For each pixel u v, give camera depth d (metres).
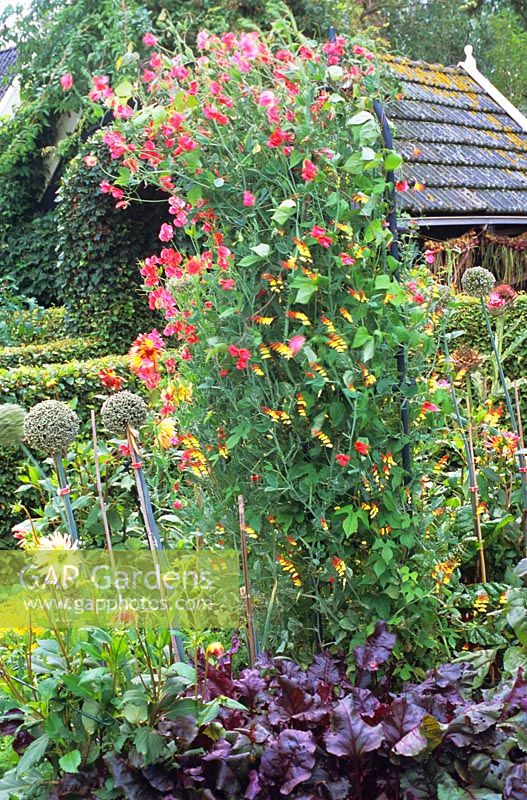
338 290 2.95
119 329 9.52
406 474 3.03
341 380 2.94
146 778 2.25
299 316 2.85
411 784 2.37
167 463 3.75
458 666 2.76
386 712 2.47
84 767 2.32
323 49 2.98
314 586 3.10
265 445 3.04
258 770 2.38
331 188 2.95
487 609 3.30
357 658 2.82
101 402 6.01
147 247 9.73
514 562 3.60
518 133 10.91
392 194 3.02
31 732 2.34
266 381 2.98
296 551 3.10
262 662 2.79
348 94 3.00
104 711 2.30
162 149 3.08
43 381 5.82
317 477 2.94
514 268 8.82
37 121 13.02
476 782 2.36
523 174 10.03
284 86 2.95
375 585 3.07
